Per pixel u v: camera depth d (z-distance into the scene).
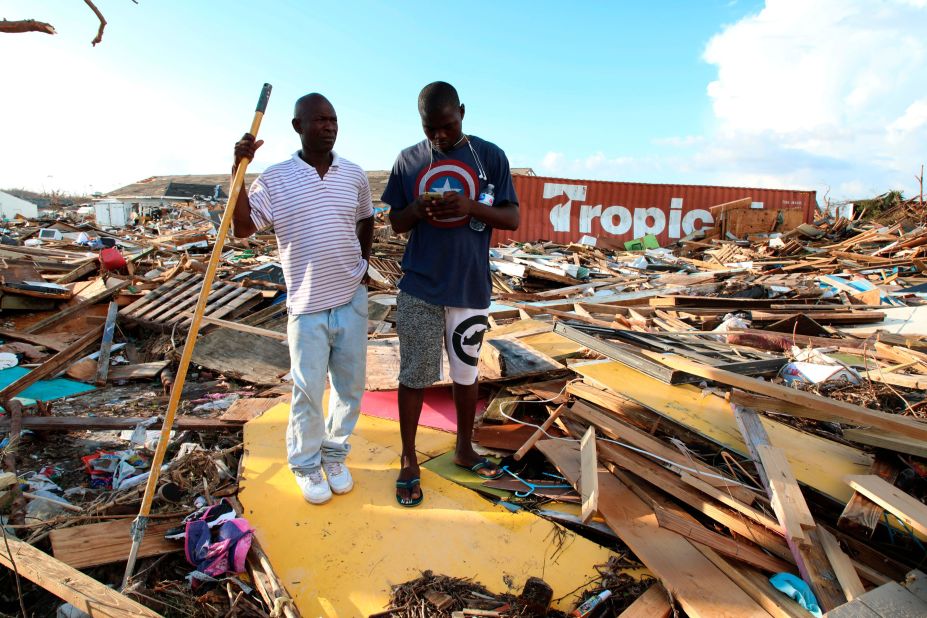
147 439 3.46
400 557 2.34
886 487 2.20
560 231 18.03
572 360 3.99
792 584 1.98
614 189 18.08
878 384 3.86
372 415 3.60
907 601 1.75
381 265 11.62
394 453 3.15
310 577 2.23
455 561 2.33
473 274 2.69
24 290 6.79
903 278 10.69
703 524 2.44
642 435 2.86
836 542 2.10
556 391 3.61
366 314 2.73
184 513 2.57
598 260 14.37
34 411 3.97
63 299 7.13
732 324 5.93
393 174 2.86
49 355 5.70
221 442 3.47
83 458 3.29
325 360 2.57
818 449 2.85
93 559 2.22
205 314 6.38
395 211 2.82
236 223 2.34
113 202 33.31
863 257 12.93
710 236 18.31
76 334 6.31
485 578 2.24
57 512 2.65
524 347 4.24
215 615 2.07
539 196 17.86
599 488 2.62
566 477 2.73
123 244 15.35
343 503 2.68
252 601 2.15
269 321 6.50
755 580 2.05
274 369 5.06
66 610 2.10
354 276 2.60
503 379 3.75
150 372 5.08
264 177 2.42
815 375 3.76
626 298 7.98
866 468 2.68
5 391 4.31
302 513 2.59
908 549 2.22
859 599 1.74
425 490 2.79
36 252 10.87
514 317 6.11
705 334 5.00
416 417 2.78
